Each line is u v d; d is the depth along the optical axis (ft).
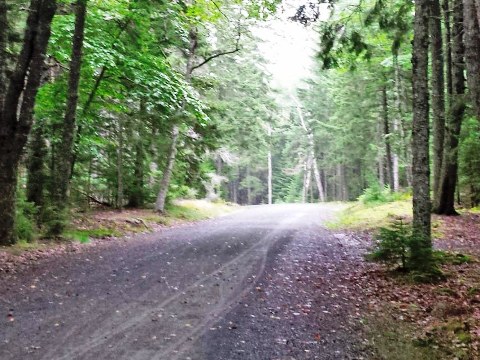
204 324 21.13
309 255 39.68
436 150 63.67
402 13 43.98
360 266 34.73
